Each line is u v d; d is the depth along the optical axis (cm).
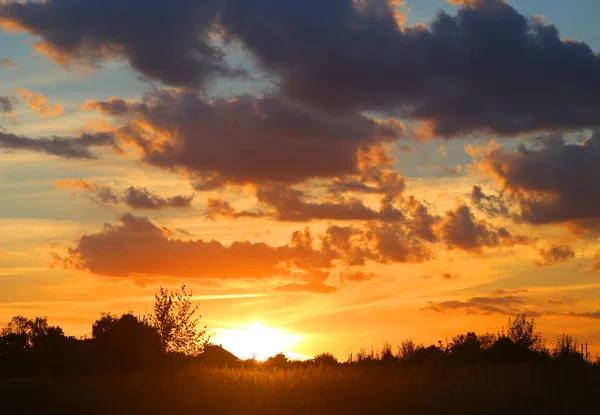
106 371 4616
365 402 2914
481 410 2786
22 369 4903
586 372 3588
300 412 2798
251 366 5794
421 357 5806
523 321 5922
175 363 4831
